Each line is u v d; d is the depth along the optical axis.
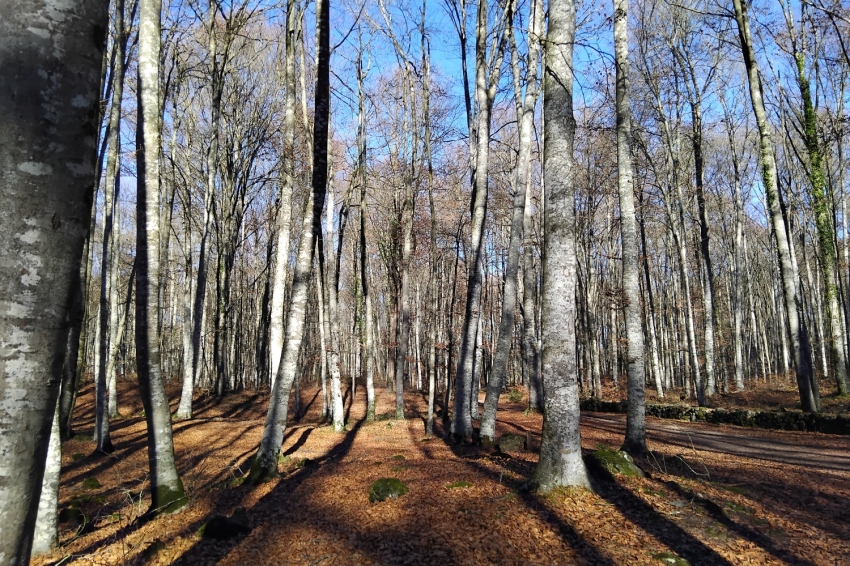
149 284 8.40
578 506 6.70
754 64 15.69
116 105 14.65
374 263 37.81
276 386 9.86
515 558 5.55
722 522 6.40
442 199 23.00
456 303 30.00
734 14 15.61
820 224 18.61
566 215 7.36
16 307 1.90
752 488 8.09
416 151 19.72
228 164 25.41
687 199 25.28
